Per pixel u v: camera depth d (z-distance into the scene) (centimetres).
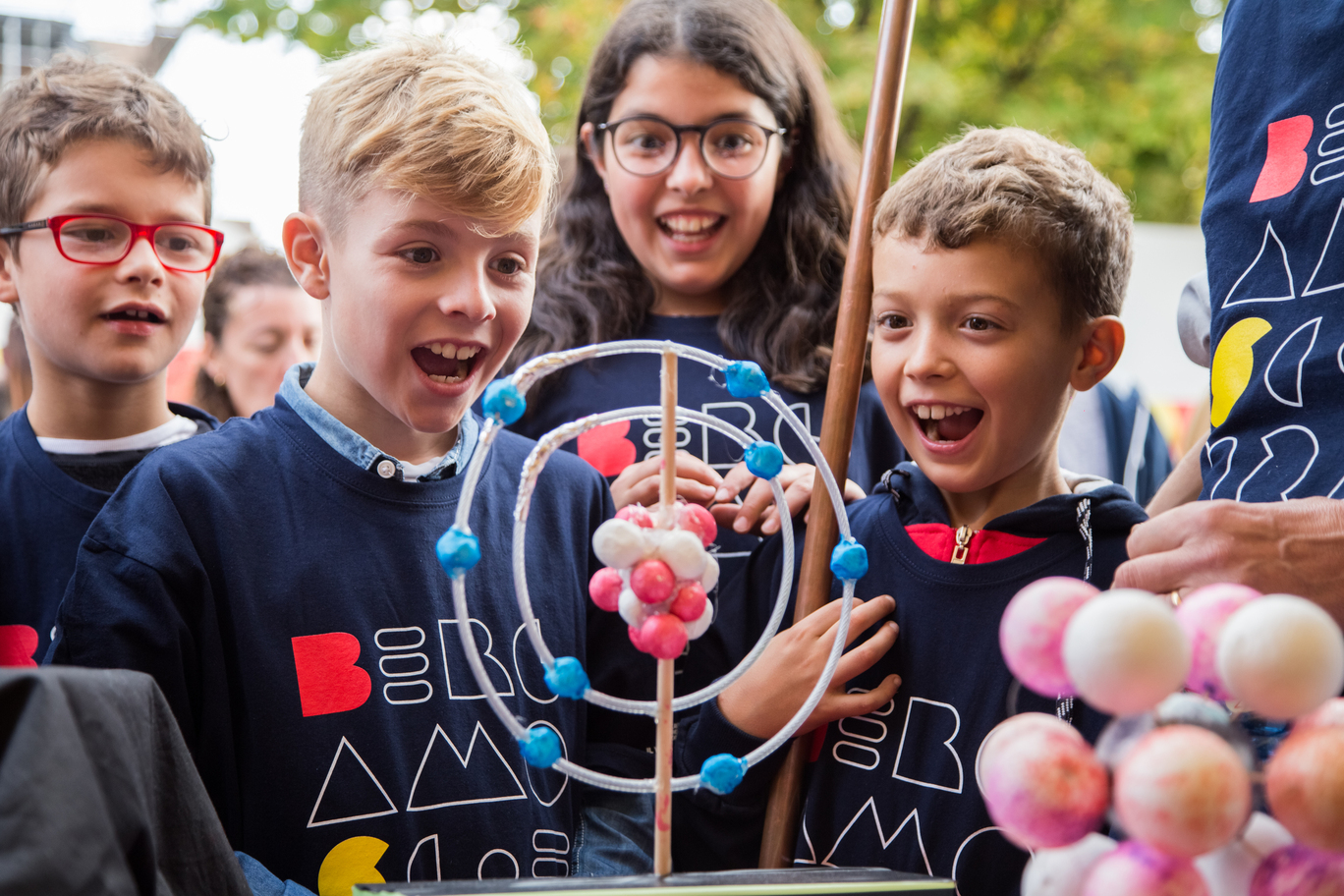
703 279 154
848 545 84
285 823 98
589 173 170
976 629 108
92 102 128
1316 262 105
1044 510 109
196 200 135
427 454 115
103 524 101
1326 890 61
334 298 105
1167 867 61
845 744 110
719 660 126
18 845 59
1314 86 109
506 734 106
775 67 155
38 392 133
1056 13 462
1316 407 102
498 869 102
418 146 98
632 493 131
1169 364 260
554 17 412
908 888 70
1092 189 111
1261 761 66
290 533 104
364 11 453
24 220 127
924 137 434
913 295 107
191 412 144
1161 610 62
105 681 69
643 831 115
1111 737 65
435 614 106
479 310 100
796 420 83
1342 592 89
